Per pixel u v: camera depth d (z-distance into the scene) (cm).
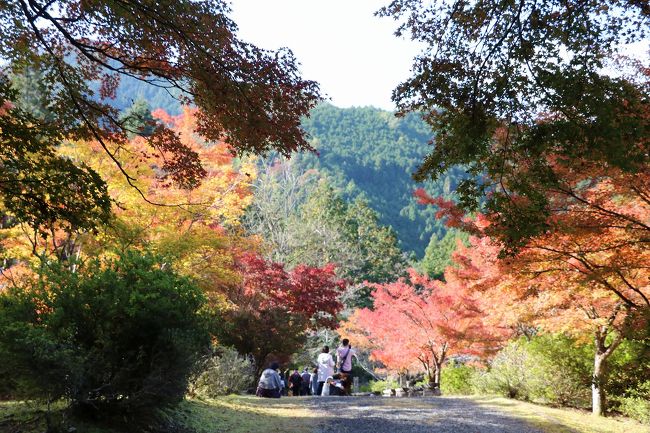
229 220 1552
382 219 9875
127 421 589
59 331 543
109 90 768
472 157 663
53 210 645
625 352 1283
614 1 589
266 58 653
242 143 730
